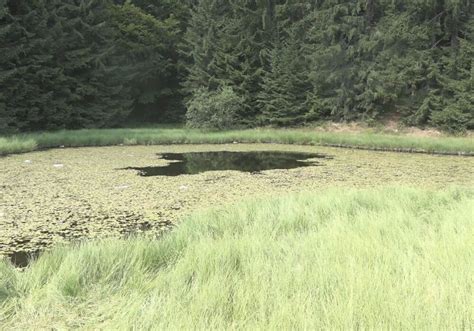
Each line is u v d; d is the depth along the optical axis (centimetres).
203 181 980
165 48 3066
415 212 602
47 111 2297
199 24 2931
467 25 2186
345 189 794
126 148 1762
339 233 450
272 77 2692
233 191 867
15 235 574
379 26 2361
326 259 362
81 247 427
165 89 3119
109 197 805
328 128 2477
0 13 1978
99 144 1872
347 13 2488
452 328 240
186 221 581
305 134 2067
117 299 315
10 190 859
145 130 2281
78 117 2456
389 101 2408
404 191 741
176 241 462
